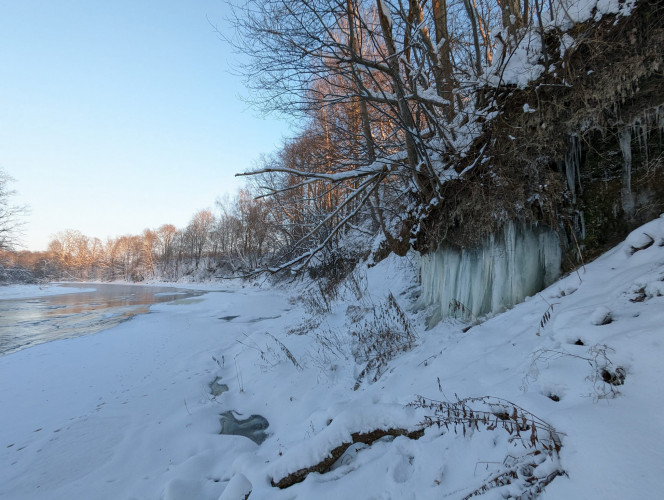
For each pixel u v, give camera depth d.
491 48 7.45
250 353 8.18
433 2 6.52
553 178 4.41
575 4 4.48
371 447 3.04
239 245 32.81
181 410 5.58
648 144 3.82
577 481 1.70
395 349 5.52
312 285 18.38
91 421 5.28
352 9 5.53
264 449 4.19
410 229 7.17
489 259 5.15
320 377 5.85
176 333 11.63
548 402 2.27
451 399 3.01
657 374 1.96
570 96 4.26
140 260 74.81
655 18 3.66
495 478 2.01
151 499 3.47
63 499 3.59
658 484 1.48
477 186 5.20
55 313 18.23
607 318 2.65
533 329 3.44
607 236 4.13
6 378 7.40
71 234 93.31
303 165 9.51
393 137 7.94
